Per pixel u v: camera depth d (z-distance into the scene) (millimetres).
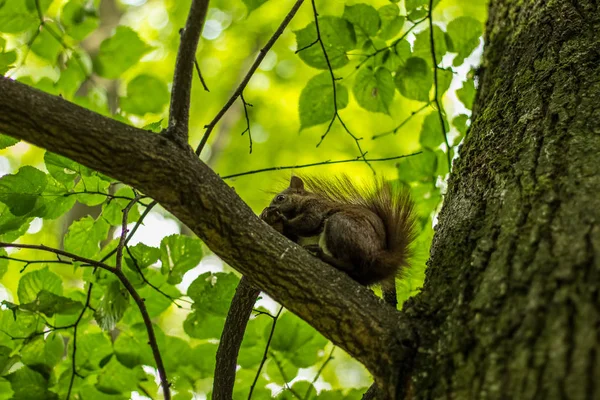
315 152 19859
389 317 5641
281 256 5961
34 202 7672
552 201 5512
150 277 8578
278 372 8859
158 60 19625
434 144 10797
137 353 8719
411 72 9320
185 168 5930
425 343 5266
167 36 19938
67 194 7898
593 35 7586
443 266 5887
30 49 10039
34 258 17172
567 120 6422
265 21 19609
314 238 9141
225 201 6000
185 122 6211
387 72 9453
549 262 4930
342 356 19359
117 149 5754
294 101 20266
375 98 9656
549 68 7387
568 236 5059
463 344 4910
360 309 5707
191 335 8422
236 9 19125
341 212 8320
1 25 9250
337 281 5930
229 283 8234
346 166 19172
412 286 9516
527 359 4375
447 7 17828
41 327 8289
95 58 9648
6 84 5699
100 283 8547
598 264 4656
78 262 7648
